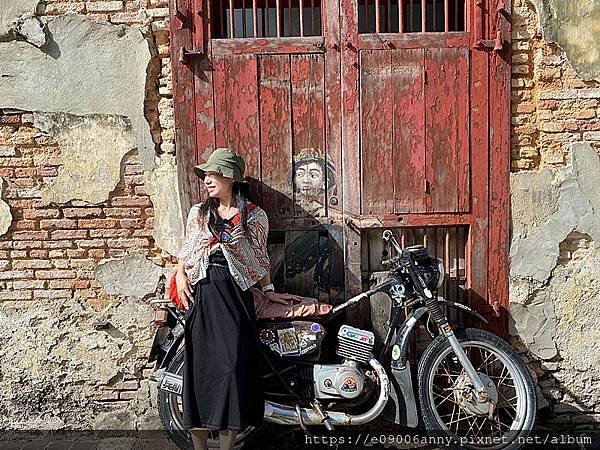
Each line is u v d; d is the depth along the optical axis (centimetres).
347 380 372
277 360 379
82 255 418
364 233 421
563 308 418
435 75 404
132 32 403
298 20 427
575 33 404
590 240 416
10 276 419
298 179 411
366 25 411
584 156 411
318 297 418
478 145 409
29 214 415
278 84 404
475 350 420
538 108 410
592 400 423
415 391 402
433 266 393
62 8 402
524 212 414
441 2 427
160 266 418
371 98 405
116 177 412
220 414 340
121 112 408
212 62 402
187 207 410
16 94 405
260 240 372
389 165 409
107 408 425
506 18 402
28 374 422
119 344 421
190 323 353
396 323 400
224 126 406
